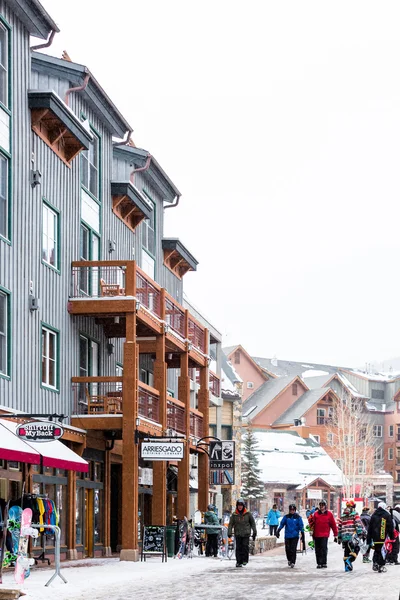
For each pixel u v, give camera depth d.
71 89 33.97
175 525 37.03
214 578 25.28
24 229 29.38
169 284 48.97
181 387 41.81
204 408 46.53
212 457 43.97
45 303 30.95
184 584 23.09
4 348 27.84
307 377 137.62
